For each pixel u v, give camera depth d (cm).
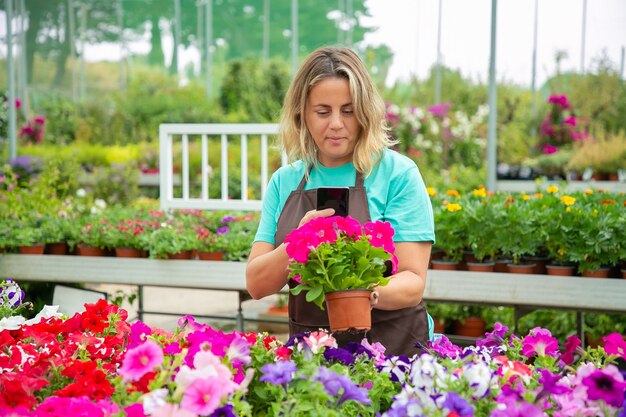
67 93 1564
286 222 206
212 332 167
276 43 1583
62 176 884
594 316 452
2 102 1220
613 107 1108
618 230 375
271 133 499
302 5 1555
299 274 173
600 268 384
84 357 187
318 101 192
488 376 151
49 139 1432
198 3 1603
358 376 164
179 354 151
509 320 487
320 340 169
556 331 462
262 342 185
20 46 1413
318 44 1555
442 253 427
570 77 1167
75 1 1557
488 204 421
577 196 538
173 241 425
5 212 532
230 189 1027
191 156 1191
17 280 457
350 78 189
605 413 147
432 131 1133
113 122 1481
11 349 192
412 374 158
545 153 1043
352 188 202
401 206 200
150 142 1464
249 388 164
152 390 141
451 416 137
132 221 469
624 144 906
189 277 427
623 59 1144
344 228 172
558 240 388
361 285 173
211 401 136
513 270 404
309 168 210
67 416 141
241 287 420
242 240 431
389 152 208
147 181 1092
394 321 200
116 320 214
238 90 1499
